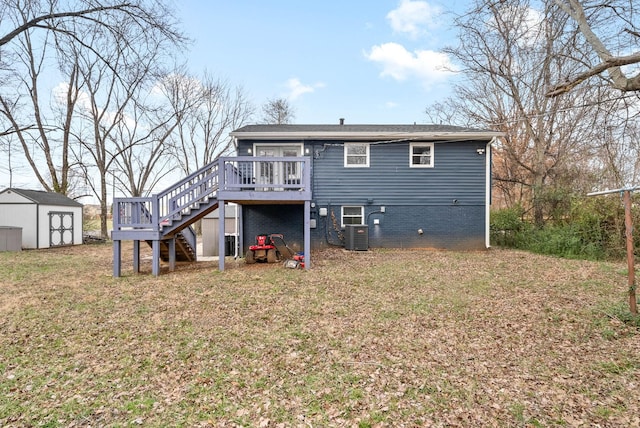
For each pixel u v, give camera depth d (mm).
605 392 3324
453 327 5125
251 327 5215
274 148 13391
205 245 14859
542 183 15922
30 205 17625
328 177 13414
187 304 6410
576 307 5832
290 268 9680
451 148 13516
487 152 13500
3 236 16219
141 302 6586
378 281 7965
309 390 3459
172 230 9539
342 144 13430
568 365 3889
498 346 4445
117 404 3250
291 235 13180
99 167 23219
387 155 13500
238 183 9789
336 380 3645
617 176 12102
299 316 5684
